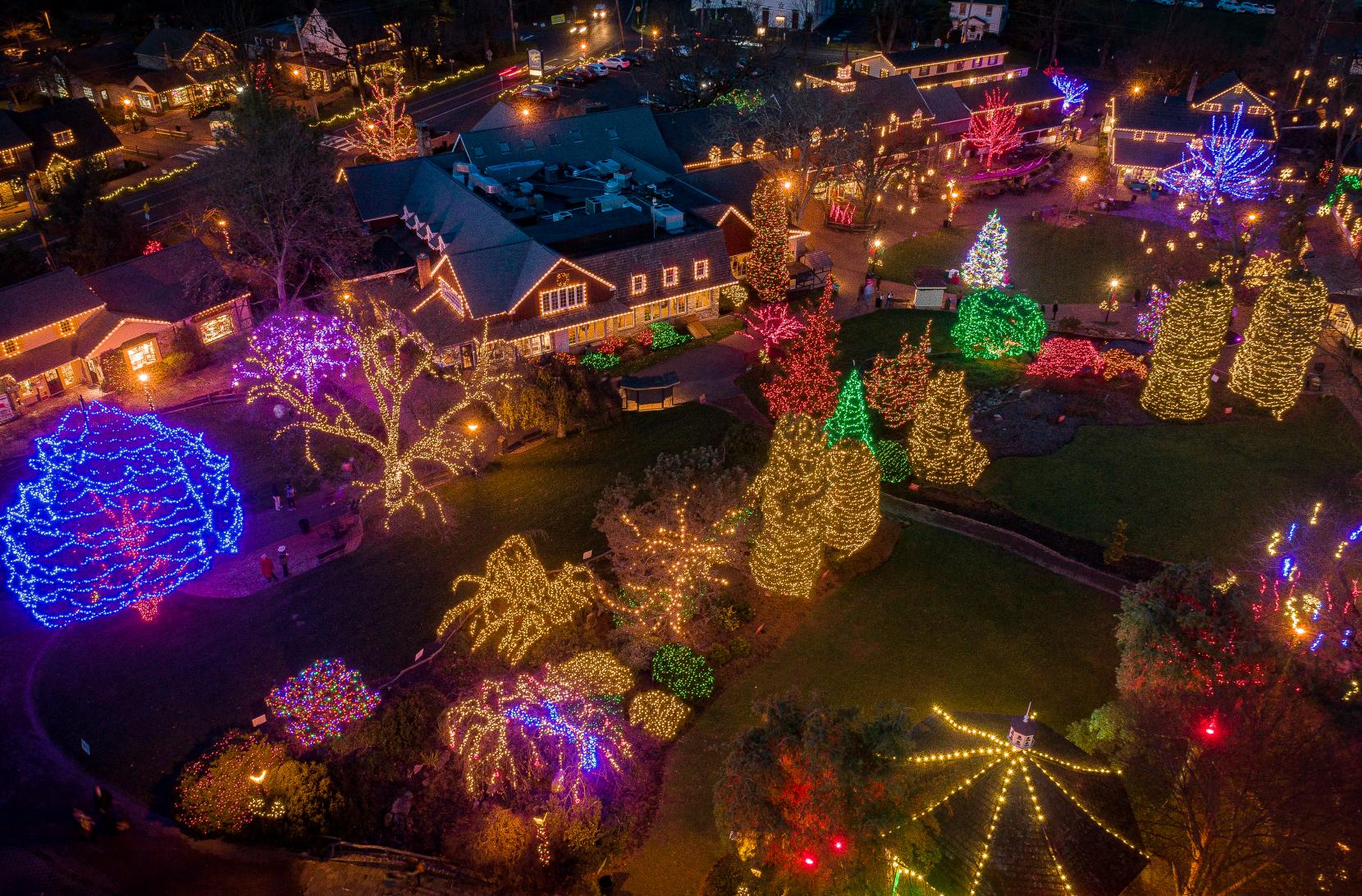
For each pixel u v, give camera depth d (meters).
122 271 61.25
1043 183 91.25
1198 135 89.94
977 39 129.62
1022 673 39.69
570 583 41.88
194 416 56.75
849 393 48.03
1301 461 52.47
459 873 32.38
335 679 37.12
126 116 103.44
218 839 33.06
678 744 36.88
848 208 83.56
